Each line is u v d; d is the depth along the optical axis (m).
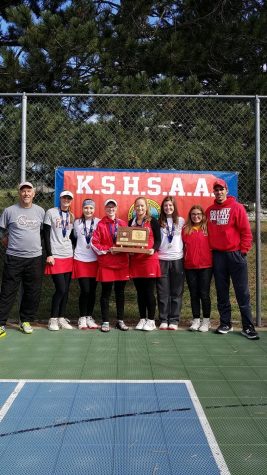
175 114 8.30
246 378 4.73
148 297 6.55
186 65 9.75
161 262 6.62
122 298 6.66
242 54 9.91
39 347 5.77
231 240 6.29
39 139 8.05
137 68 9.81
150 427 3.61
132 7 9.66
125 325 6.79
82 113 8.59
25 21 8.66
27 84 9.17
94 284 6.65
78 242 6.56
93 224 6.55
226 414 3.85
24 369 4.94
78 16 8.99
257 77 9.25
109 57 9.20
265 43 9.77
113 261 6.41
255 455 3.22
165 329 6.68
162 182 6.89
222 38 9.57
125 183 6.88
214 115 8.31
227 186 6.91
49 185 8.18
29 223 6.30
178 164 8.09
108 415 3.81
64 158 8.08
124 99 8.15
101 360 5.27
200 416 3.81
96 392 4.30
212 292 9.62
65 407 3.96
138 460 3.15
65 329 6.66
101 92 8.59
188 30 10.16
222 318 6.56
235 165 8.20
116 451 3.26
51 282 10.26
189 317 7.94
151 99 8.16
